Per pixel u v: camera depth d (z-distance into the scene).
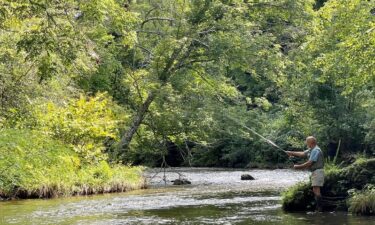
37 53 9.30
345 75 18.66
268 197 15.67
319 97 33.06
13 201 15.00
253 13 26.06
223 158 43.00
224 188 19.59
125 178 19.91
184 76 25.84
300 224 10.25
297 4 25.22
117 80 26.56
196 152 43.34
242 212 12.26
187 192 17.97
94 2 10.63
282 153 39.81
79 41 9.83
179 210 12.77
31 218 11.45
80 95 22.45
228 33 24.98
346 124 32.47
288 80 28.72
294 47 26.72
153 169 38.09
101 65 24.58
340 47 17.20
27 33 9.30
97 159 20.50
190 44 25.45
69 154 19.20
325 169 13.47
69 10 10.27
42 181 16.34
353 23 17.72
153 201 14.88
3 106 19.20
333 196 12.46
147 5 27.84
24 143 18.02
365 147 32.81
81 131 20.69
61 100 21.67
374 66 15.34
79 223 10.68
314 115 33.44
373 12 20.89
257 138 40.34
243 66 25.58
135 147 27.59
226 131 27.33
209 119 25.73
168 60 25.33
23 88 19.19
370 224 10.02
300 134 37.09
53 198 15.97
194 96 26.31
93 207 13.48
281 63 25.22
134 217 11.57
